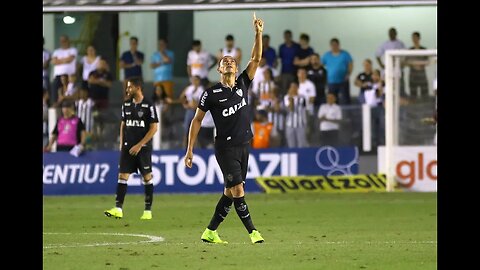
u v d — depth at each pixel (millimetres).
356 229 47750
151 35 89062
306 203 64812
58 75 77875
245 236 44062
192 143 39438
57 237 44375
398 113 72812
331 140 74062
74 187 74000
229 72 38781
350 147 74000
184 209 60938
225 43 90188
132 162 53656
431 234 44969
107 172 74250
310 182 73875
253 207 61844
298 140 74000
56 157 74125
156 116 53344
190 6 71188
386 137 73000
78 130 73875
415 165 73312
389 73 72312
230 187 39312
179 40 90125
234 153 39094
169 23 89562
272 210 59500
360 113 74125
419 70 72375
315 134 74125
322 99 77500
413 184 73500
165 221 52938
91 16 84562
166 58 80562
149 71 88750
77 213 58812
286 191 73750
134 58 82062
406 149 73188
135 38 82250
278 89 74812
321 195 71562
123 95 76812
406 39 92375
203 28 91250
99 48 84562
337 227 48875
